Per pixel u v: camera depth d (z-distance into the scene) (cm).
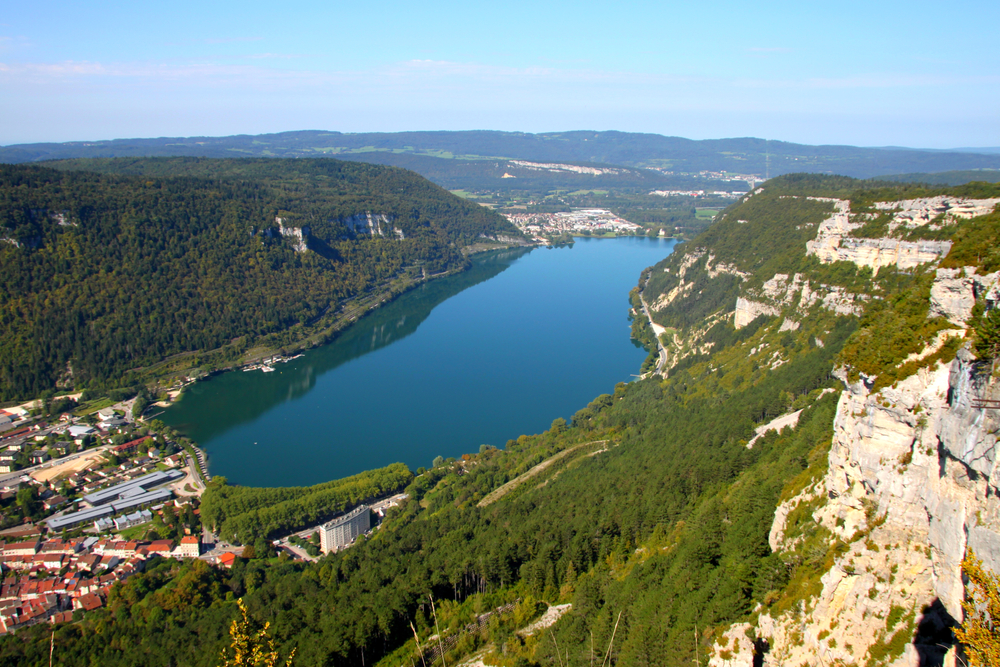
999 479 5444
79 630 14050
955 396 5922
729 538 10869
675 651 9044
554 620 12344
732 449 15950
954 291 6775
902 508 6819
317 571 15600
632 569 12475
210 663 12012
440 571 14288
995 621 5088
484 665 11656
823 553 7738
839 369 7931
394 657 12600
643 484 15938
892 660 6378
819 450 10888
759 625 8088
